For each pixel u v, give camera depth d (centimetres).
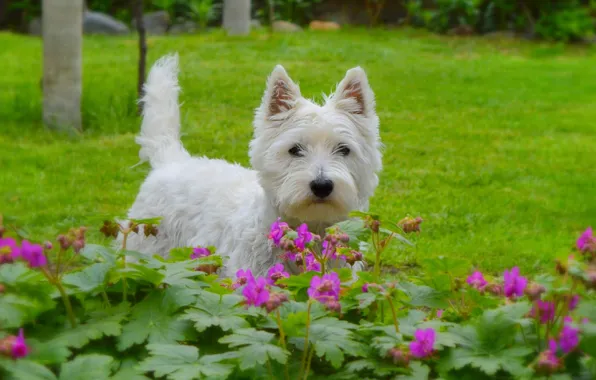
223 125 1248
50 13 1191
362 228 364
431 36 2377
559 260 294
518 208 909
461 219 855
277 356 277
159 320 309
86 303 335
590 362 279
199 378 268
